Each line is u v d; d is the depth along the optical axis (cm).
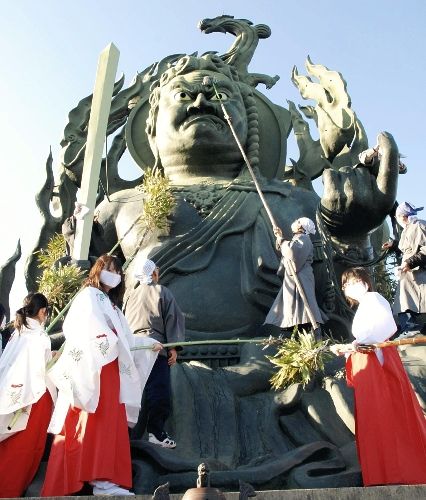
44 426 612
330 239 1017
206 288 984
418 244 803
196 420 746
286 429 756
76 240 1021
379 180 983
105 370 562
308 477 645
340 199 987
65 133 1280
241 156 1165
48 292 905
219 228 1034
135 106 1284
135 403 574
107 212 1109
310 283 809
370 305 622
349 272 654
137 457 665
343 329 968
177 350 705
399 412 592
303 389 774
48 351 621
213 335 959
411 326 812
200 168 1160
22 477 589
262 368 815
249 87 1255
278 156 1251
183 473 643
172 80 1191
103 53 1145
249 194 1083
